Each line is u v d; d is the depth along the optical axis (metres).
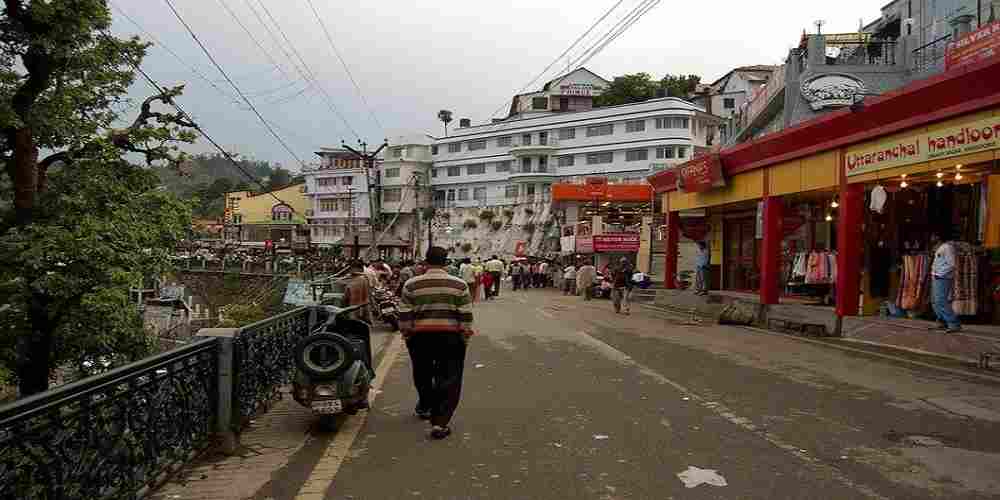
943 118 11.49
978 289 12.56
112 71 13.83
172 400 5.12
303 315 9.43
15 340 13.14
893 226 15.16
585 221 39.88
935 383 8.85
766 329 16.16
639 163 62.03
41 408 3.52
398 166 77.50
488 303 26.84
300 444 6.18
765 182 17.73
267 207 87.62
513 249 67.75
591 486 4.96
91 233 12.73
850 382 8.93
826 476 5.13
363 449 6.01
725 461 5.52
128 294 14.03
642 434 6.36
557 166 67.31
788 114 22.75
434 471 5.38
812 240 18.88
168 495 4.83
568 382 9.02
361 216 78.06
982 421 6.79
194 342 5.66
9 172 13.33
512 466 5.47
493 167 73.00
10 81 12.88
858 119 13.44
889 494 4.74
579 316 20.06
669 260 25.53
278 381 7.99
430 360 6.96
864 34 23.55
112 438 4.25
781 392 8.27
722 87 68.12
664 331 15.60
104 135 14.12
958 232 14.04
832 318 14.54
